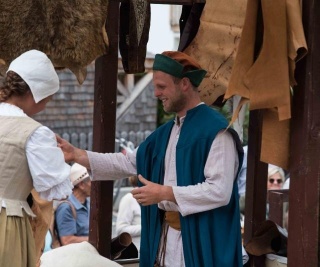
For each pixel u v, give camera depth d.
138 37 5.05
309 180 4.18
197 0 5.30
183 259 4.54
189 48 5.38
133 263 5.48
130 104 15.73
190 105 4.57
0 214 3.95
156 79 4.51
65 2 4.80
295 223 4.25
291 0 4.04
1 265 3.93
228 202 4.38
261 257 5.21
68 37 4.84
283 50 4.04
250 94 4.12
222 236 4.42
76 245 5.06
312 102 4.14
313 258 4.20
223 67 5.30
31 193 4.37
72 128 15.25
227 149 4.38
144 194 4.34
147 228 4.76
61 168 4.00
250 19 4.12
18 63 4.04
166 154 4.62
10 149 3.92
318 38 4.11
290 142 4.26
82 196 7.17
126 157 4.90
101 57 5.08
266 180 5.59
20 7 4.74
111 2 5.02
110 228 5.25
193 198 4.31
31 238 4.10
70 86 15.16
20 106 4.06
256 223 5.58
